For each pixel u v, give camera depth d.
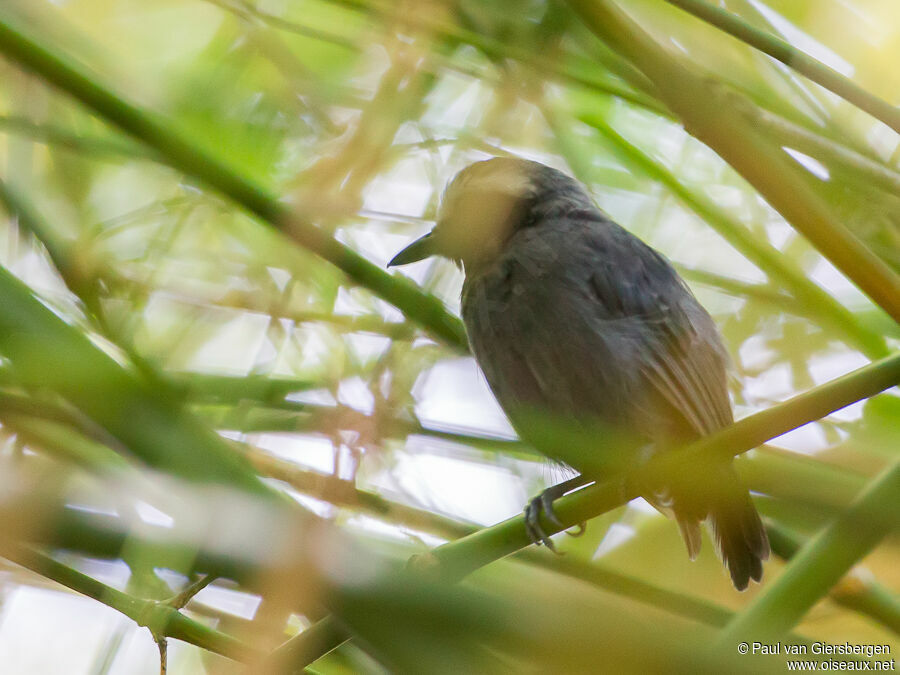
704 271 11.24
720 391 9.72
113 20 10.88
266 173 10.12
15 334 4.92
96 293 8.70
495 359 9.57
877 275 6.28
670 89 6.22
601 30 6.27
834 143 8.87
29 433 6.60
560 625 3.44
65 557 5.51
